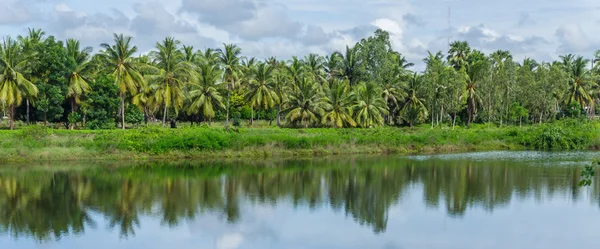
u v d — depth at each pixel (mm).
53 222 22281
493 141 57156
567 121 62406
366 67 73625
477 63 72562
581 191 29453
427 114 74188
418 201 26812
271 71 69312
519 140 57844
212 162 41688
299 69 74000
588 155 49250
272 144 46625
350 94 61156
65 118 58219
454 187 30953
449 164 41906
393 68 74188
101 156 41469
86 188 29891
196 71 60344
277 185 31484
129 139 43125
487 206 25562
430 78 69500
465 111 80438
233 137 45688
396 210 24719
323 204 26094
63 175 34281
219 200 26938
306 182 32625
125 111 61125
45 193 28344
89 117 55281
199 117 75500
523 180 33531
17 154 39531
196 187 30562
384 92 71562
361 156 47562
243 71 77250
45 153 40125
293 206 25562
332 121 58906
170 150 43438
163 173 35750
